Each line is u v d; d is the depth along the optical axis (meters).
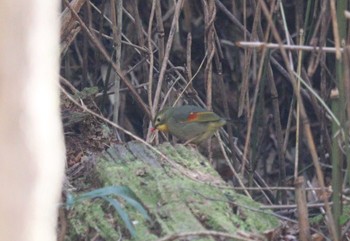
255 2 10.28
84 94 9.96
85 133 9.47
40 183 4.50
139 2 12.40
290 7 12.55
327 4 9.98
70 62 12.66
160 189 7.30
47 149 4.52
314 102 10.32
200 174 7.94
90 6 10.83
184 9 12.42
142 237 6.73
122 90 11.48
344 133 6.60
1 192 4.38
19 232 4.43
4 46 4.37
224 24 12.83
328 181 10.87
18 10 4.38
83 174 8.48
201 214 6.96
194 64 12.66
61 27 9.54
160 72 9.96
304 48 6.40
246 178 11.10
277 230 7.11
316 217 8.17
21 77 4.41
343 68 6.43
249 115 10.15
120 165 7.99
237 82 12.38
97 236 7.07
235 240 6.69
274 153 12.49
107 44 12.45
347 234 7.58
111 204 6.93
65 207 7.04
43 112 4.49
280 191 10.43
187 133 9.58
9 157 4.39
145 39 11.90
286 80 12.56
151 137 9.84
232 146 10.40
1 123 4.37
